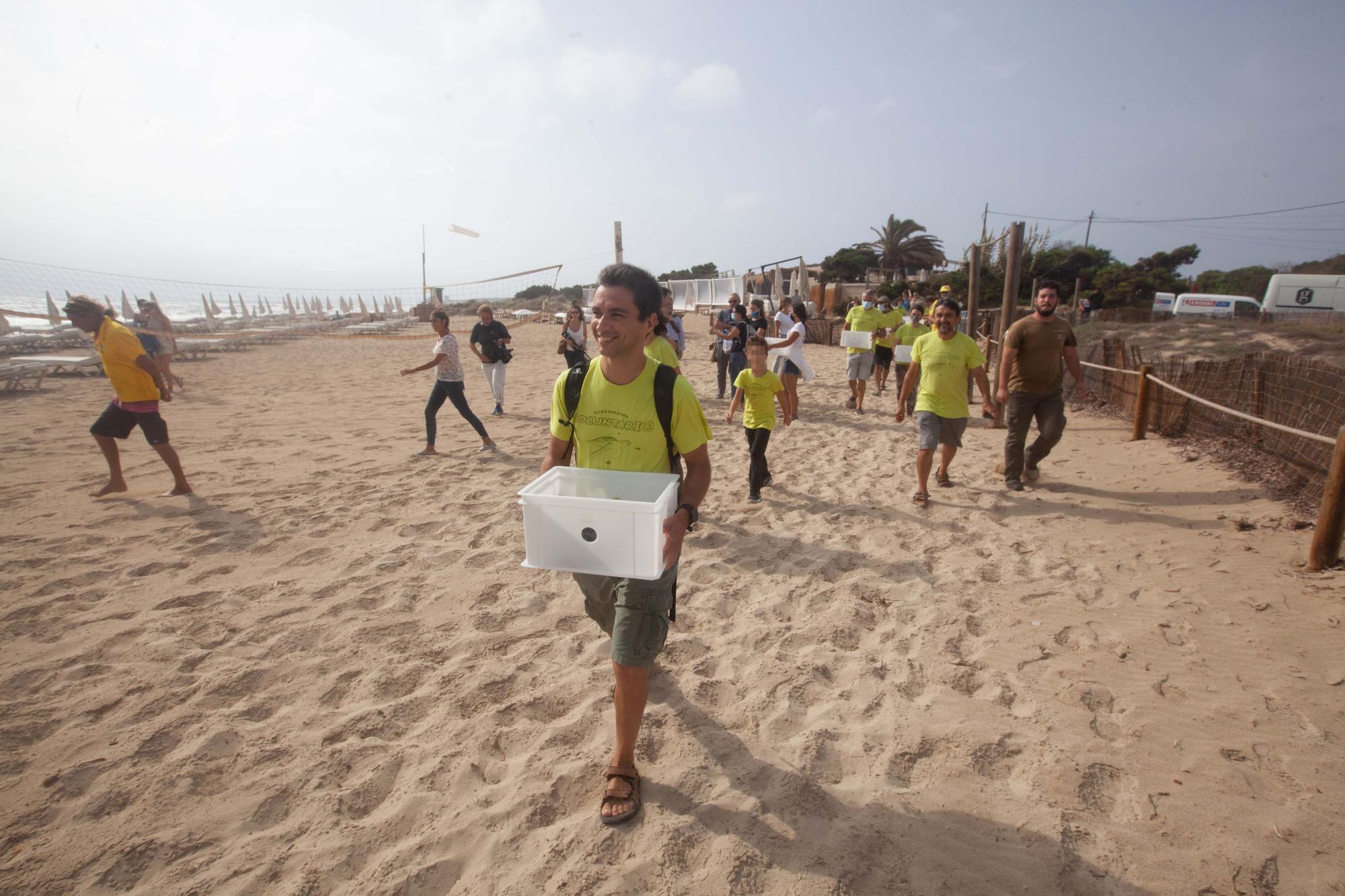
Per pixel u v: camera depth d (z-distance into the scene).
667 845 2.25
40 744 2.78
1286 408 6.10
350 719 2.94
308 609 3.96
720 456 7.87
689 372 15.71
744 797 2.48
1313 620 3.55
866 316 11.85
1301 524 4.80
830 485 6.55
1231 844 2.22
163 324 12.53
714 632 3.74
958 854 2.22
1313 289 22.53
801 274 24.81
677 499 2.47
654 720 2.94
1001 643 3.55
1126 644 3.46
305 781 2.59
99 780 2.58
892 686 3.18
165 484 6.53
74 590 4.15
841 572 4.54
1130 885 2.09
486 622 3.81
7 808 2.45
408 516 5.63
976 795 2.48
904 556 4.77
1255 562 4.32
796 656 3.45
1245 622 3.61
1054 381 6.05
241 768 2.65
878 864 2.18
